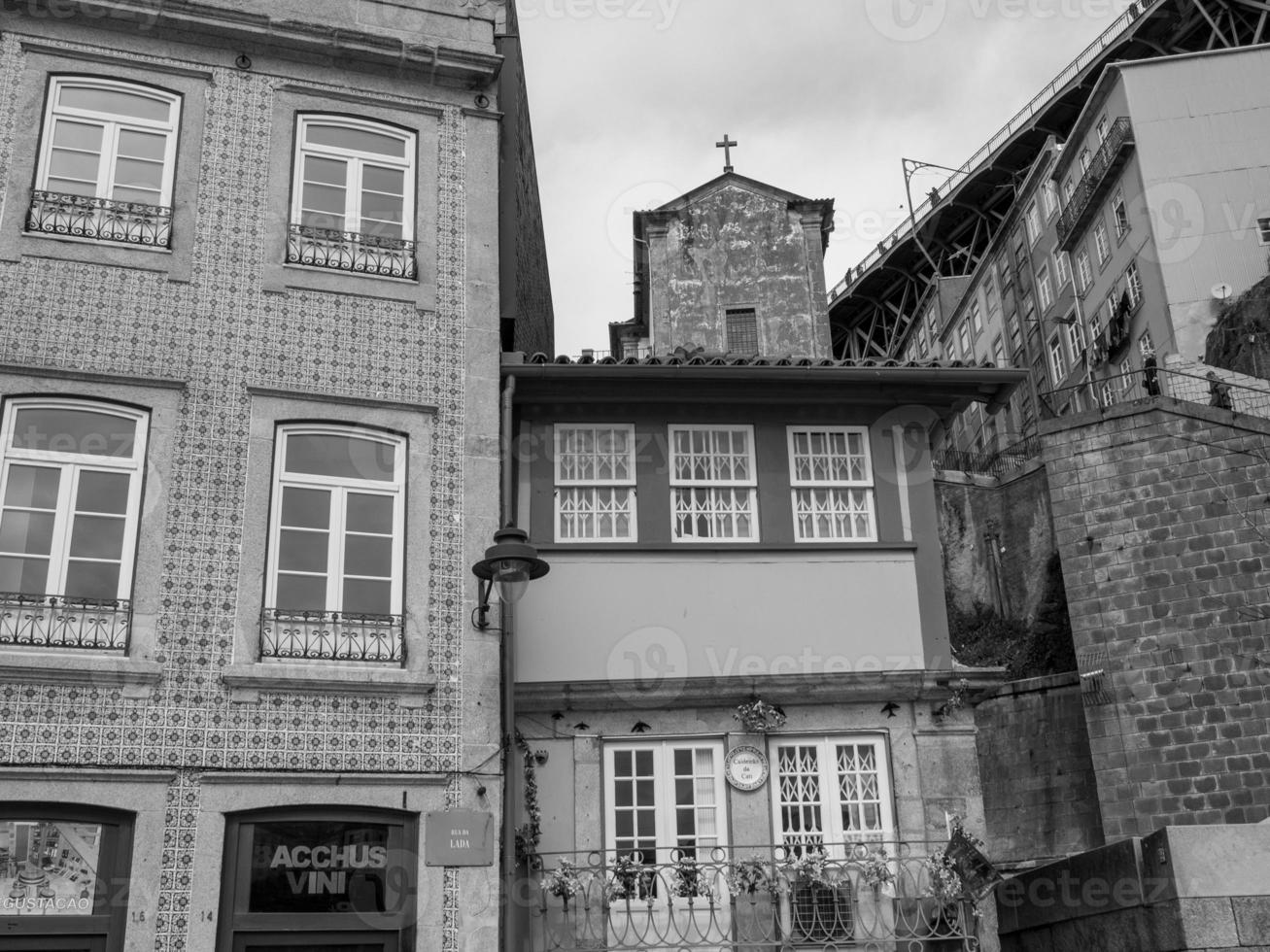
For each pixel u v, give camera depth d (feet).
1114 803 57.82
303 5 41.37
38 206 36.29
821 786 37.14
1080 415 65.16
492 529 36.63
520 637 37.76
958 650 98.27
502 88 45.88
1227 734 57.36
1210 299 102.12
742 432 41.39
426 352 38.24
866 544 39.83
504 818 34.14
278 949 31.17
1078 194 120.57
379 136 40.78
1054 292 132.36
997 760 67.92
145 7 39.01
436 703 34.17
